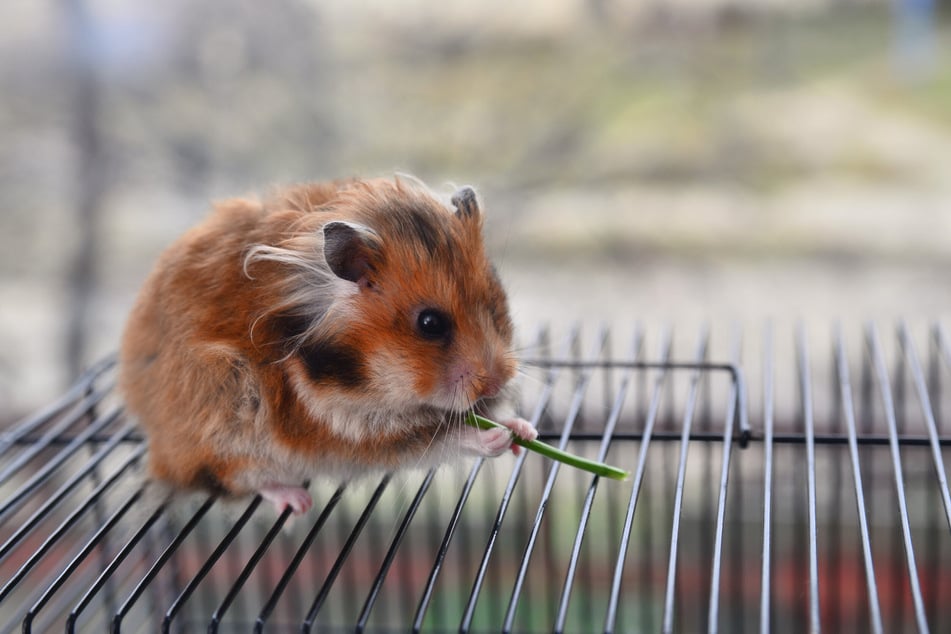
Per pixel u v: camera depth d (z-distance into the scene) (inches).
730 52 42.6
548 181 41.1
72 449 24.1
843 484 31.1
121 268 38.7
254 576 31.0
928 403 23.1
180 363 22.1
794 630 28.8
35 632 26.1
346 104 39.3
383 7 39.4
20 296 39.7
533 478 32.3
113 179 38.2
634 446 31.9
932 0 44.7
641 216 41.8
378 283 21.8
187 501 22.8
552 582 28.4
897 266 40.3
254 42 37.6
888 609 30.3
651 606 29.8
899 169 43.1
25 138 38.5
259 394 21.9
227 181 38.2
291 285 21.9
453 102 40.4
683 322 38.3
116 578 27.0
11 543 21.8
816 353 35.8
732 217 42.4
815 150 43.1
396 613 31.7
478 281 22.0
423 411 22.0
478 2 40.0
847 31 44.6
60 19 37.0
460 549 30.9
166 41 37.3
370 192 22.4
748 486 31.4
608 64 41.6
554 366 25.5
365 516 21.7
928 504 27.8
